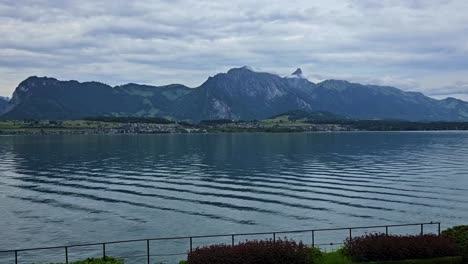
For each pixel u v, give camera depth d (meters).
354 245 29.64
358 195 95.56
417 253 28.89
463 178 117.31
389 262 28.34
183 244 64.31
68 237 67.50
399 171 132.75
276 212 81.12
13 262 57.22
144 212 82.31
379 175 124.88
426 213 79.12
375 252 28.81
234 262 26.92
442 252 29.08
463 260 29.09
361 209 82.69
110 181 118.12
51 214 81.25
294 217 77.56
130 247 63.38
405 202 87.88
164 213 81.44
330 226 72.00
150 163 161.62
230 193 99.88
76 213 82.00
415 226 71.62
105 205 88.25
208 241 65.19
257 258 27.27
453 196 93.31
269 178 121.94
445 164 150.12
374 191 100.00
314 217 77.44
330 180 116.94
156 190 104.31
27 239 66.56
